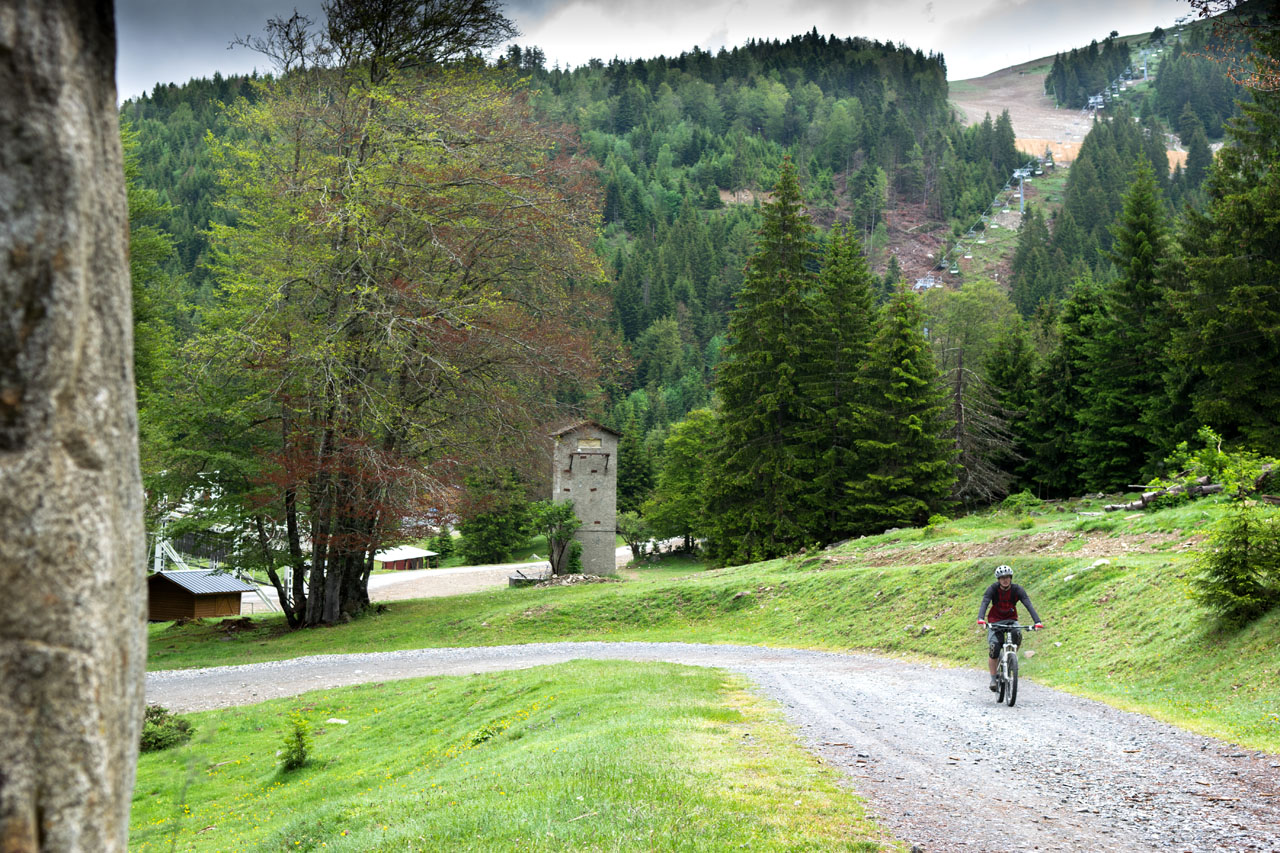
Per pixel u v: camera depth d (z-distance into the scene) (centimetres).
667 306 15925
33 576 163
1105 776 773
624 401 10881
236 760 1540
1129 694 1294
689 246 18700
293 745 1419
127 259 195
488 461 3064
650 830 562
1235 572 1299
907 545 3173
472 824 626
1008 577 1268
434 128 2789
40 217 165
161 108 17525
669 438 7138
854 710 1184
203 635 3284
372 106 2777
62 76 168
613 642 2786
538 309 3175
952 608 2269
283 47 2742
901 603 2467
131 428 194
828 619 2630
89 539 172
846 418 4497
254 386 2977
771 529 4456
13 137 163
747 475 4478
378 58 2778
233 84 17900
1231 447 3578
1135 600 1686
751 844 538
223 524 3177
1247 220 3631
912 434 4412
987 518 3662
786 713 1148
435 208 2855
